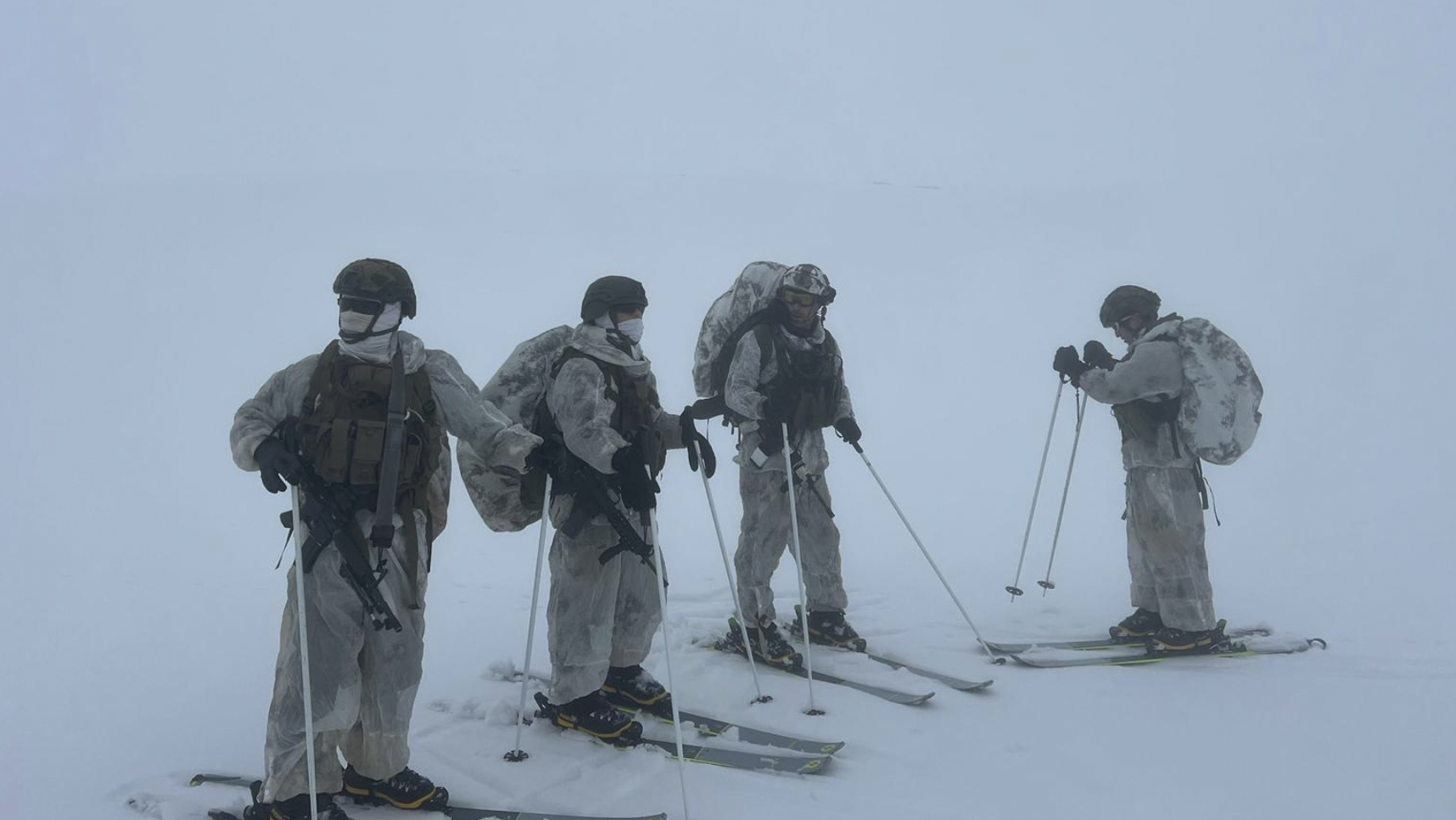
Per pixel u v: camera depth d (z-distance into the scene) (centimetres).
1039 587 748
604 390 444
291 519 376
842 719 493
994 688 538
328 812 368
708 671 553
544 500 450
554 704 466
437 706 501
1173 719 496
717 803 402
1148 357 585
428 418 381
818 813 395
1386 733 477
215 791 398
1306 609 679
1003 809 403
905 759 449
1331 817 398
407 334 379
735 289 600
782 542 581
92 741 455
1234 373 575
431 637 619
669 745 459
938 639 621
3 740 455
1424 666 566
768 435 569
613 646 492
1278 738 473
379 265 369
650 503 444
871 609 688
